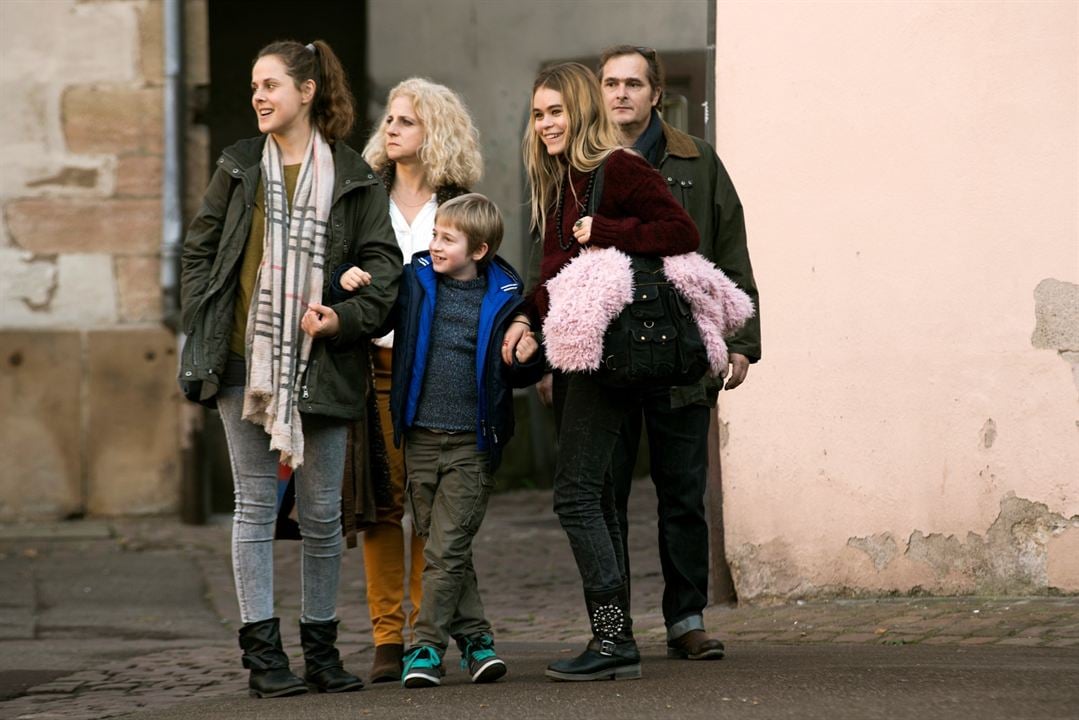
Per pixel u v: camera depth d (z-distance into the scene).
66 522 40.09
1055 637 20.59
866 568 24.67
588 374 17.28
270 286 17.80
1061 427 23.20
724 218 19.70
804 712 15.06
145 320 40.78
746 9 25.28
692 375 17.19
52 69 40.59
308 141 18.44
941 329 23.98
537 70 46.38
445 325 18.58
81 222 40.72
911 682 16.62
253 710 17.00
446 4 46.84
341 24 48.78
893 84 24.20
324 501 18.30
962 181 23.77
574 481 17.48
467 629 18.92
